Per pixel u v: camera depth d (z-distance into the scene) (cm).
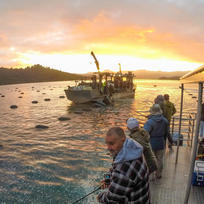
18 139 1361
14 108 3117
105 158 977
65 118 2172
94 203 564
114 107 3222
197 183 464
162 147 486
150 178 504
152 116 476
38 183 722
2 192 659
